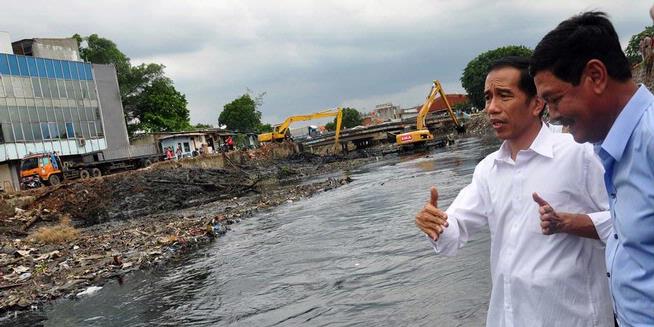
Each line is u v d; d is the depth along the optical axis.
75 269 11.83
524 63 2.36
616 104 1.70
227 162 44.09
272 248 11.95
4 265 12.78
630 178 1.62
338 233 12.47
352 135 67.00
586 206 2.30
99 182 28.92
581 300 2.26
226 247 12.95
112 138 46.97
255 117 82.31
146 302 8.73
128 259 12.36
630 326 1.70
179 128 60.72
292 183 34.25
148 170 33.50
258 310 7.48
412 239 10.20
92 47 58.53
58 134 38.97
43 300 9.54
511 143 2.46
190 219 19.70
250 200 25.30
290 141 61.72
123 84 58.31
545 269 2.28
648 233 1.58
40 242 17.00
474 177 2.71
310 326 6.45
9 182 32.84
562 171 2.29
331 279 8.42
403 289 7.12
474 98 90.81
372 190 21.38
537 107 2.37
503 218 2.46
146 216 25.34
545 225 2.18
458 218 2.62
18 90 35.97
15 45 41.19
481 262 7.54
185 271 10.76
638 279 1.64
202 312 7.81
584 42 1.68
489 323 2.57
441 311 6.02
